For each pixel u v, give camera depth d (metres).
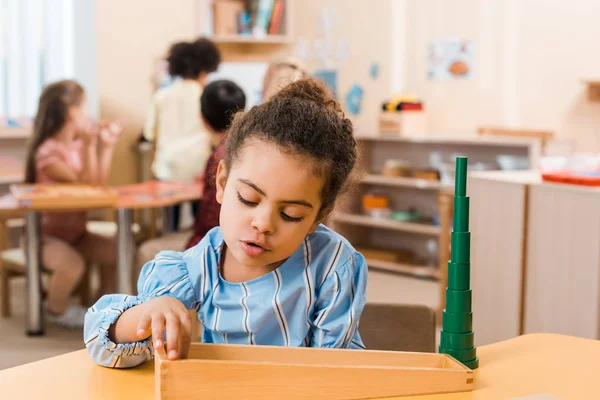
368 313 1.52
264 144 1.01
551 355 1.21
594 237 2.42
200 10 5.61
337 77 5.56
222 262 1.17
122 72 5.36
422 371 1.01
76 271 3.65
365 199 5.19
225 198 1.04
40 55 5.28
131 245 3.55
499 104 4.73
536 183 2.59
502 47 4.70
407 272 4.87
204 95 3.00
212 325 1.16
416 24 5.12
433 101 5.07
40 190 3.49
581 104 4.36
